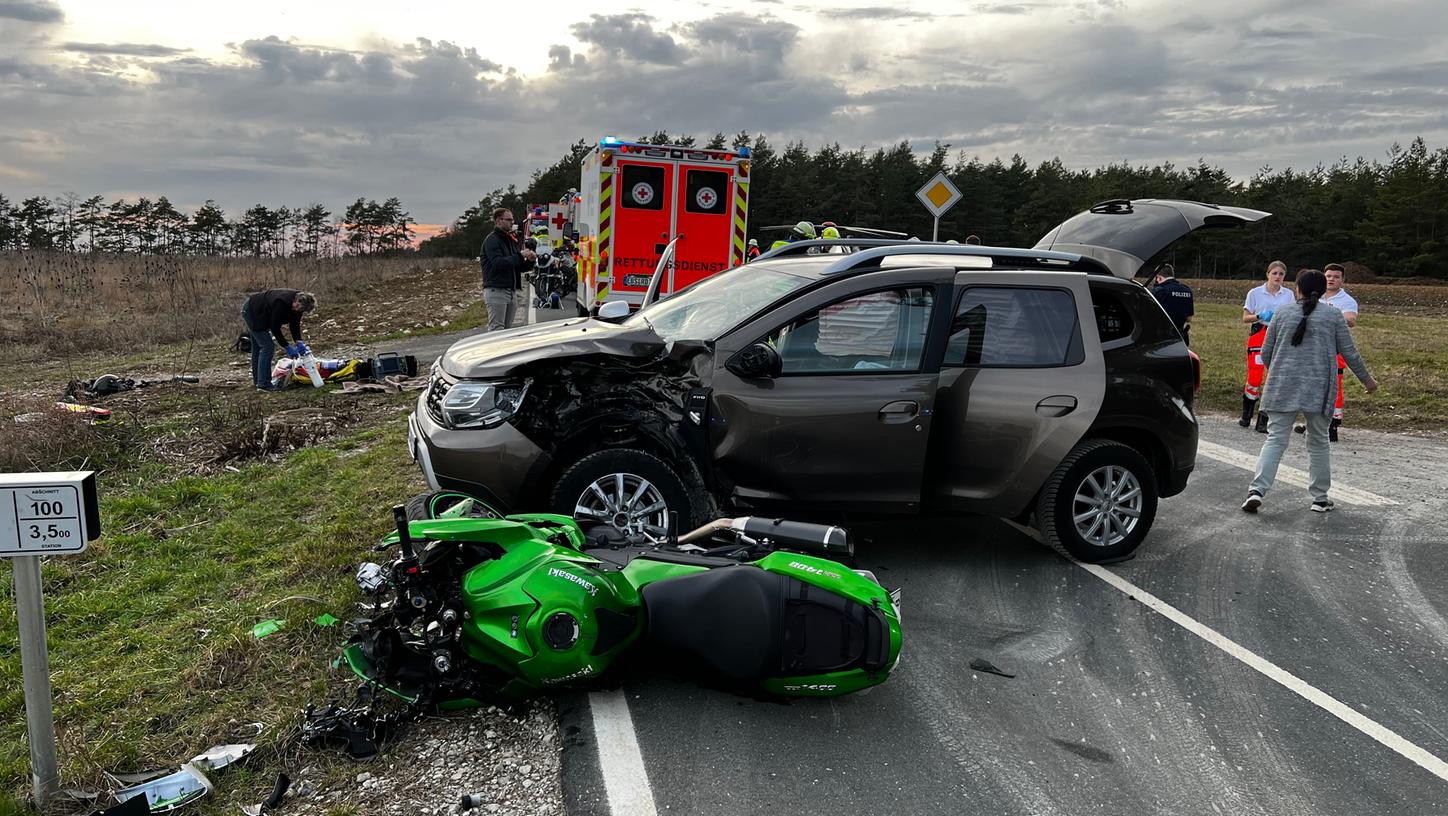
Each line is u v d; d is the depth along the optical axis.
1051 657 4.55
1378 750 3.82
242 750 3.41
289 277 26.27
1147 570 5.76
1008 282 5.48
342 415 9.20
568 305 21.48
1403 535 6.57
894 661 3.93
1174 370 5.83
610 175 13.71
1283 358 6.93
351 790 3.28
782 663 3.76
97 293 21.84
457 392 4.88
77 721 3.67
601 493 4.93
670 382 5.17
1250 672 4.46
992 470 5.43
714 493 5.10
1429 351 15.59
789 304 5.14
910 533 6.35
